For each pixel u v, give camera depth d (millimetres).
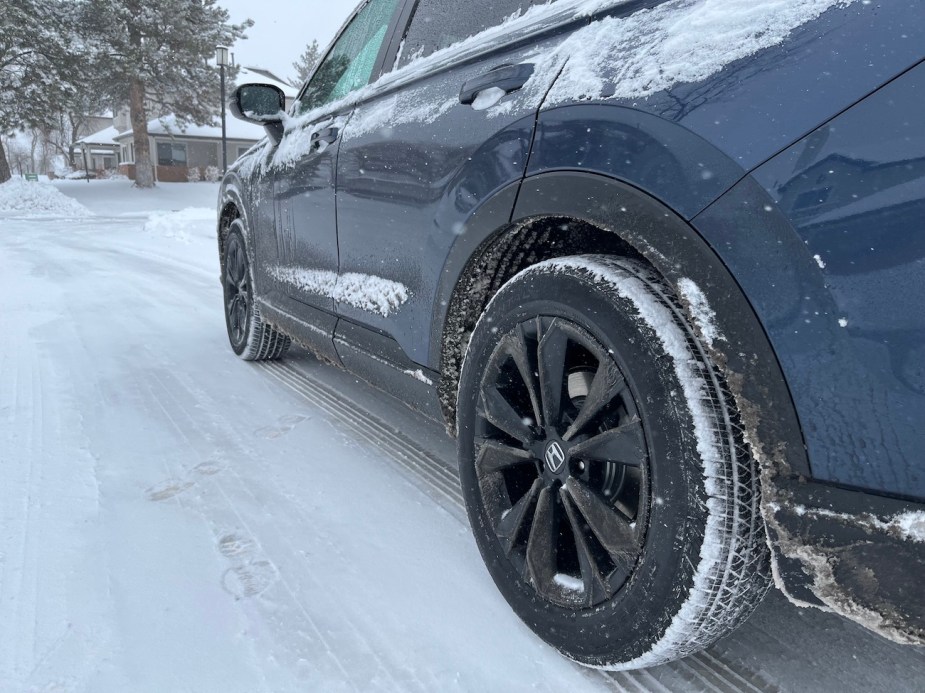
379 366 2334
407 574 1911
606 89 1354
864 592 1026
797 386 1061
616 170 1295
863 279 973
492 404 1653
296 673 1532
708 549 1184
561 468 1477
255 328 3922
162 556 1996
